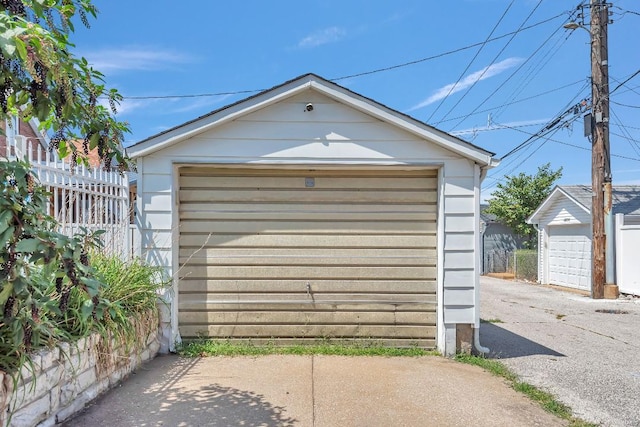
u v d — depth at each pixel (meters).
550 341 6.32
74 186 4.00
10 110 2.43
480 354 5.17
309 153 5.17
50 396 2.93
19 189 2.08
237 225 5.32
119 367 3.96
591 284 11.73
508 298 11.67
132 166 3.29
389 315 5.35
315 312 5.34
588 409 3.69
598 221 11.39
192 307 5.27
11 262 2.00
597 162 11.43
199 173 5.30
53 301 2.51
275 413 3.39
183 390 3.83
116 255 4.54
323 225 5.36
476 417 3.43
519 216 21.42
